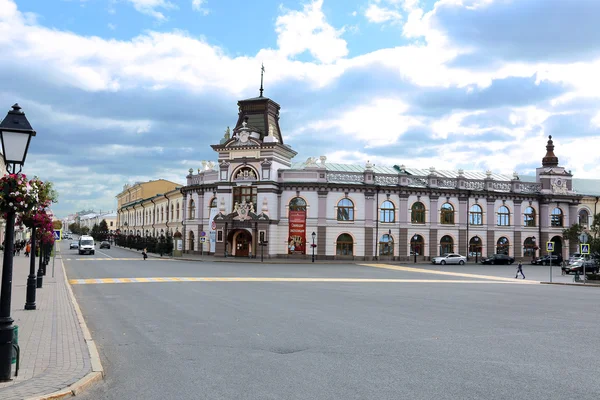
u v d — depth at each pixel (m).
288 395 7.50
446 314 16.06
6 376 7.80
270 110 60.72
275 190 56.34
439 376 8.56
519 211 62.38
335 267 45.91
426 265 53.22
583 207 65.19
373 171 60.44
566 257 62.72
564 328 13.66
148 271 35.75
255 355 10.05
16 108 8.82
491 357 9.99
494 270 47.22
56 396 7.18
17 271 33.88
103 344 11.11
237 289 23.72
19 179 8.59
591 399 7.40
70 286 24.45
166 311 16.19
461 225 60.00
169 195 78.06
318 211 56.19
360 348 10.73
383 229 57.62
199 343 11.22
